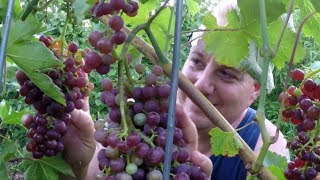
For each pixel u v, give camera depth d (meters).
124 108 0.79
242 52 1.03
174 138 0.81
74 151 1.09
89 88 1.03
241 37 1.02
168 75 0.87
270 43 1.03
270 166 0.93
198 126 1.64
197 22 2.77
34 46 0.76
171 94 0.61
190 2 1.33
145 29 0.83
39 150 0.96
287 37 1.02
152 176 0.76
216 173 1.77
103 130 0.81
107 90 0.84
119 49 1.07
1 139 1.06
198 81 1.60
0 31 0.75
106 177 0.78
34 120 0.97
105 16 0.86
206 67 1.60
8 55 0.76
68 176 1.12
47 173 1.05
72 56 0.97
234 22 1.00
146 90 0.81
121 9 0.79
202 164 0.86
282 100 0.82
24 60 0.77
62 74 0.94
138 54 1.06
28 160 1.05
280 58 1.05
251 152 0.87
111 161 0.78
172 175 0.79
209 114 0.90
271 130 1.81
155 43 0.85
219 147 0.88
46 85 0.80
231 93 1.61
